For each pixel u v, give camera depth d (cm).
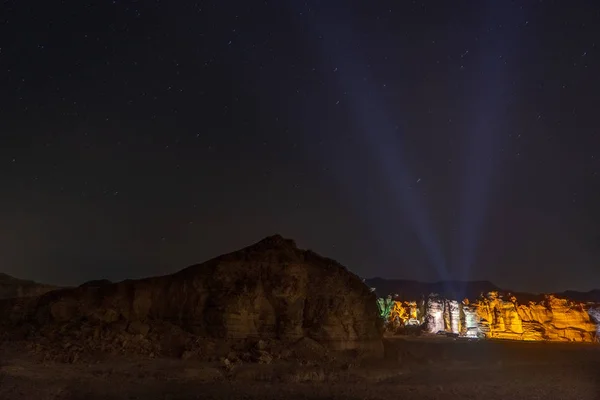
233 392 2023
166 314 2753
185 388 2044
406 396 2170
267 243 3048
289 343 2673
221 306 2691
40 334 2544
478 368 3097
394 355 2969
